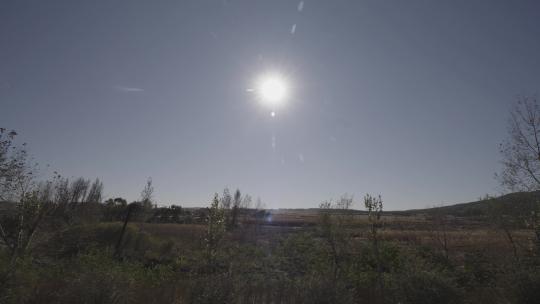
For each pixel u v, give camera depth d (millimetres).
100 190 38969
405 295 10969
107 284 9906
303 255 18938
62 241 19188
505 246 18391
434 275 11133
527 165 15727
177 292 11352
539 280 10273
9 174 12562
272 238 31422
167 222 45969
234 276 11258
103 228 25766
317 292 9844
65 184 17109
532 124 15906
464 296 11109
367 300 11555
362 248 14906
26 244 12930
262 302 11016
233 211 48938
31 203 13055
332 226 15852
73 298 9609
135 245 25016
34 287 10984
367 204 14469
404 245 22203
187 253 21797
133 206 27656
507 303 10852
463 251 21516
